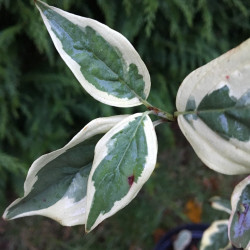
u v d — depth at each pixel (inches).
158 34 24.6
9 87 21.1
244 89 8.3
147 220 25.3
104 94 9.3
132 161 9.0
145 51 25.2
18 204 9.5
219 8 25.0
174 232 20.8
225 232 15.7
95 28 9.0
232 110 8.5
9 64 21.1
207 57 24.9
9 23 22.1
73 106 24.0
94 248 24.2
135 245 24.6
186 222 25.6
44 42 19.6
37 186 9.5
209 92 8.6
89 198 8.8
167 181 27.3
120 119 9.2
